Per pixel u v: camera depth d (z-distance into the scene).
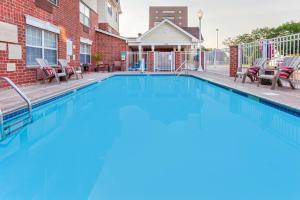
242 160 3.92
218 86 12.98
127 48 26.58
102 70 24.34
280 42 11.70
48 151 4.39
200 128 5.83
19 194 2.95
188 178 3.31
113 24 34.03
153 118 6.88
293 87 10.18
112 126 6.05
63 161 3.94
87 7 23.09
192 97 10.62
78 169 3.60
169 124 6.20
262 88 10.63
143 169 3.59
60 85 11.87
